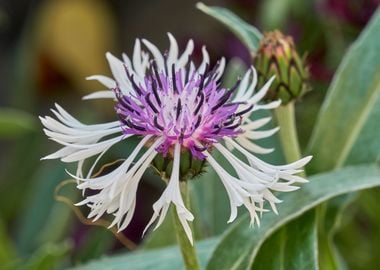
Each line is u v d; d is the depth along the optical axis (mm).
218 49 477
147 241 361
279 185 254
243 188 253
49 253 374
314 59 455
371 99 335
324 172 334
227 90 268
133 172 255
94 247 409
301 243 302
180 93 262
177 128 258
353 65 337
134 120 262
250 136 276
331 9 431
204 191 368
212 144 261
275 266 302
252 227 290
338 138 335
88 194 466
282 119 311
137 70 279
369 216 416
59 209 465
